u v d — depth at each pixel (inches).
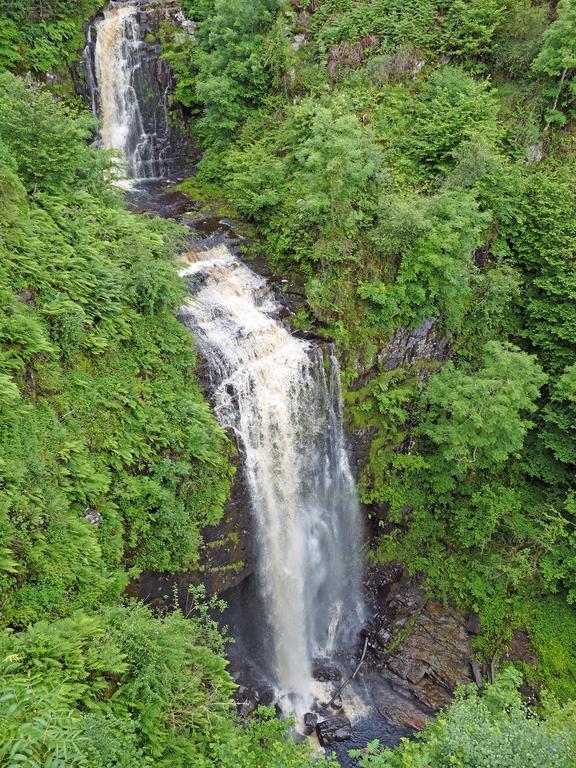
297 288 738.2
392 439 761.6
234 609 648.4
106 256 583.5
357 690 688.4
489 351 742.5
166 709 397.1
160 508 526.9
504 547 763.4
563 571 721.6
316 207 695.7
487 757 369.1
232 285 713.0
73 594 425.1
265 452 651.5
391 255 737.6
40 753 207.3
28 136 570.6
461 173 772.0
